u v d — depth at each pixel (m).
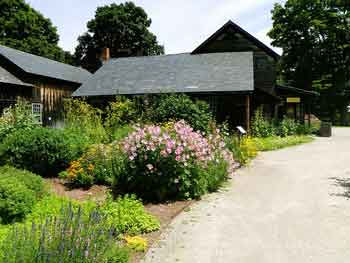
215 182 9.02
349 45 45.53
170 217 6.81
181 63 25.08
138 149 8.03
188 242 5.61
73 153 10.07
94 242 4.12
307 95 28.28
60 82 27.45
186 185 7.96
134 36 51.44
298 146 19.12
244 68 22.61
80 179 8.84
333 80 48.31
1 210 5.90
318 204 7.59
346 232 5.91
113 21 50.75
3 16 42.25
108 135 13.56
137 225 6.09
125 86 22.94
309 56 46.84
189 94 21.03
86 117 16.30
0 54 23.39
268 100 24.67
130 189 8.20
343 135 27.28
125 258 4.43
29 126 12.66
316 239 5.65
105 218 5.05
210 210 7.30
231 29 27.81
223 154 10.16
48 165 9.97
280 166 12.50
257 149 16.69
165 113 16.92
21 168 9.80
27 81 23.86
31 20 43.88
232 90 20.02
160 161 7.88
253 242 5.59
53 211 6.27
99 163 9.27
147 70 24.91
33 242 3.95
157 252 5.23
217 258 5.02
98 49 52.81
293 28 46.16
